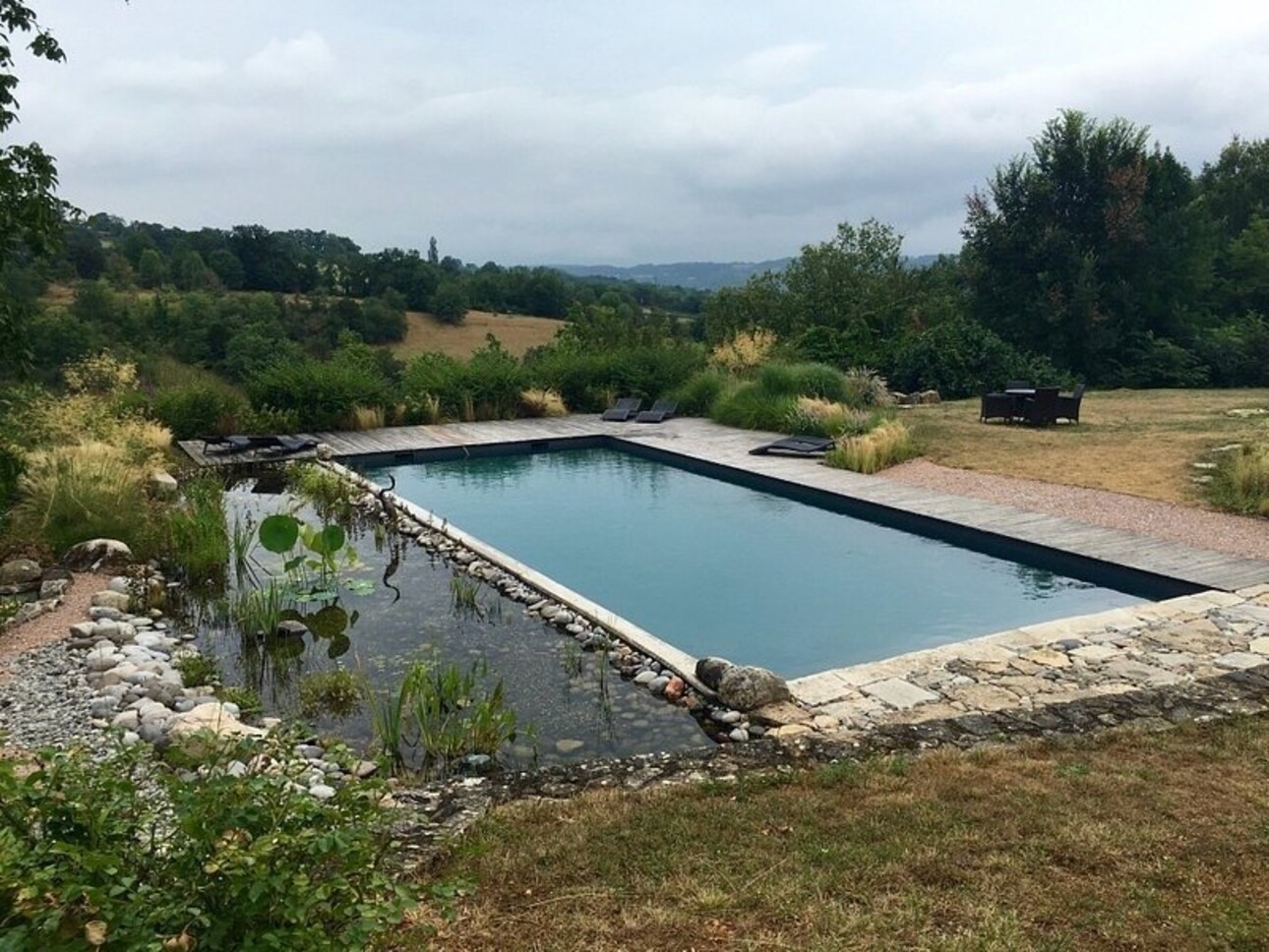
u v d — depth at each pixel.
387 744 4.97
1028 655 5.81
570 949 2.79
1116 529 9.04
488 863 3.37
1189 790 3.83
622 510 11.58
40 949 1.78
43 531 8.36
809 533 10.27
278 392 16.48
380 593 8.05
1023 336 24.55
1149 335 23.97
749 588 8.36
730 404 17.23
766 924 2.91
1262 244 28.50
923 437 14.47
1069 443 13.52
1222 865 3.20
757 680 5.29
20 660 5.90
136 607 7.25
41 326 22.72
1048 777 3.99
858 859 3.30
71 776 2.21
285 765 2.47
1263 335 23.55
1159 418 15.69
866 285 29.36
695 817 3.73
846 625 7.34
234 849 1.97
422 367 18.62
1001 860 3.26
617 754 4.94
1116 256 24.00
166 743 4.70
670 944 2.81
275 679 6.18
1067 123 24.28
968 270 25.58
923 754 4.33
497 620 7.32
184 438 15.31
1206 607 6.66
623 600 8.10
